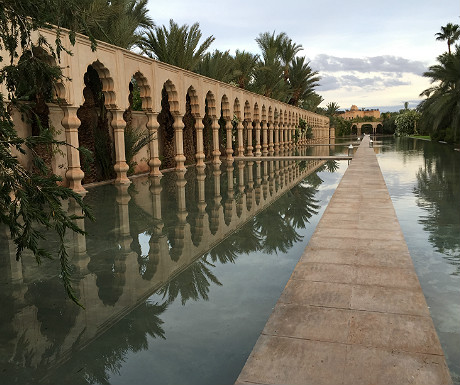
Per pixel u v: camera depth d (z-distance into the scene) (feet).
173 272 12.67
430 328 7.55
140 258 14.25
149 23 49.62
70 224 6.75
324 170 45.75
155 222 20.18
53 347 8.20
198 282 11.75
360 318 7.98
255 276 12.18
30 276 12.59
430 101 97.55
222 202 25.89
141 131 48.85
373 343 7.04
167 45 48.65
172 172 46.57
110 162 38.63
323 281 9.94
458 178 35.37
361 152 70.03
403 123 239.09
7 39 7.87
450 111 86.48
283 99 105.19
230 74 67.51
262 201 26.18
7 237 17.48
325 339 7.20
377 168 39.81
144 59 38.78
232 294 10.78
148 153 48.93
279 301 8.81
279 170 46.50
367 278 10.10
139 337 8.52
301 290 9.39
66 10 8.27
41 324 9.25
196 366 7.39
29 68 8.08
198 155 52.49
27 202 6.33
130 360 7.62
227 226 19.07
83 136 35.65
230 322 9.14
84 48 30.32
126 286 11.57
